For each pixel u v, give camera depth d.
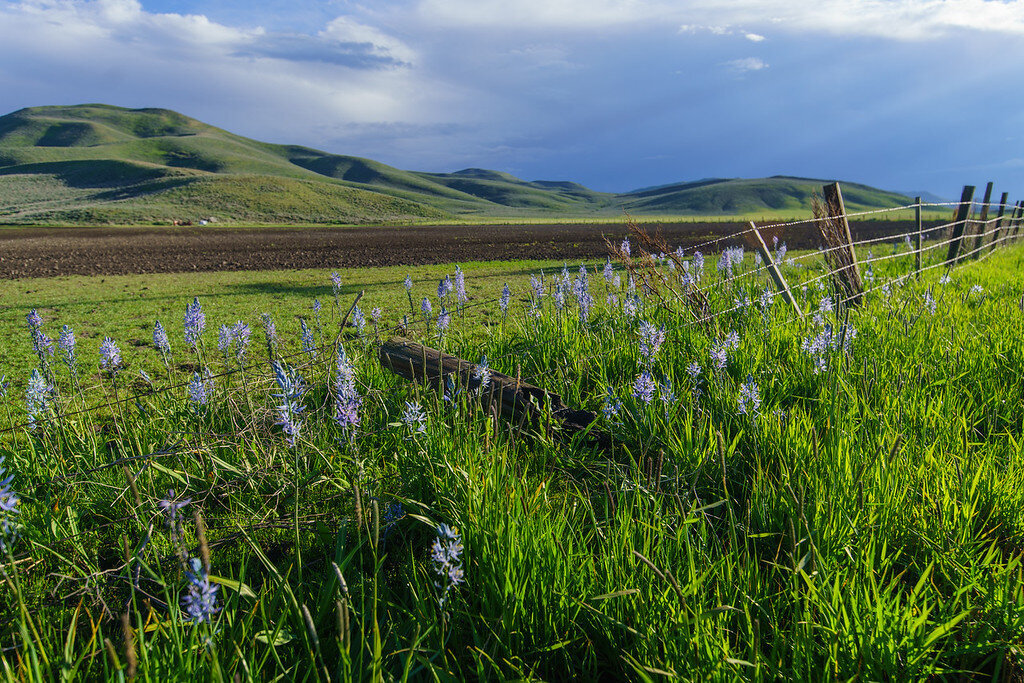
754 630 2.26
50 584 2.96
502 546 2.69
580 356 5.86
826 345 5.09
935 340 5.65
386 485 3.74
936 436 3.75
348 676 1.88
